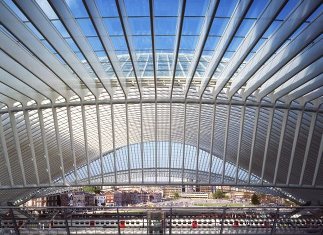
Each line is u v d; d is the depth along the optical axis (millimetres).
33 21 13461
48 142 35312
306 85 22031
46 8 14383
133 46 18531
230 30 15258
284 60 17062
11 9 13953
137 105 33438
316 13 13336
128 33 15992
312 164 31141
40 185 32531
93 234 22016
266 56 17031
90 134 40406
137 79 23516
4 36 15930
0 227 22281
